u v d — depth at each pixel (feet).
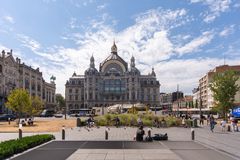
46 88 545.03
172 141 93.71
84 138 103.96
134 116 180.34
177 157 63.57
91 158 62.69
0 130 144.05
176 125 172.76
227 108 215.92
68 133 125.59
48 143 88.07
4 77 339.77
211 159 61.41
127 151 72.18
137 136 93.97
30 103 231.71
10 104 226.38
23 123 177.68
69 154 67.92
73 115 415.23
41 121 242.37
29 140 79.92
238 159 61.52
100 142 90.84
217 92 215.31
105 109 350.84
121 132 130.41
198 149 75.77
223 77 214.28
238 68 448.65
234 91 213.87
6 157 62.75
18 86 389.39
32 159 61.67
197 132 132.36
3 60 337.72
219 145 84.02
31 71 440.45
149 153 69.10
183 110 431.43
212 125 136.26
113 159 61.46
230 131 137.28
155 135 97.14
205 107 519.19
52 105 589.73
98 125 177.78
